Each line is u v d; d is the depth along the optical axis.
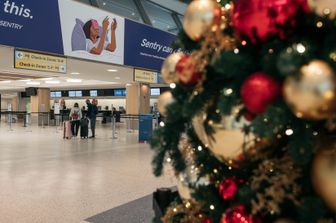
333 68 0.81
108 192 4.15
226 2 1.25
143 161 6.48
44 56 6.77
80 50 7.17
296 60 0.80
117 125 19.61
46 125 18.98
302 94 0.79
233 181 1.20
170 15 12.23
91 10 7.33
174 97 1.28
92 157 6.99
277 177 0.99
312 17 0.91
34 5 6.20
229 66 0.96
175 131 1.30
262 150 1.02
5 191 4.19
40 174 5.24
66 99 28.16
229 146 1.04
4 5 5.74
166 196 1.95
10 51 6.69
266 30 0.95
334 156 0.87
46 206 3.56
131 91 15.09
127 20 8.27
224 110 0.99
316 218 0.88
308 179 0.96
